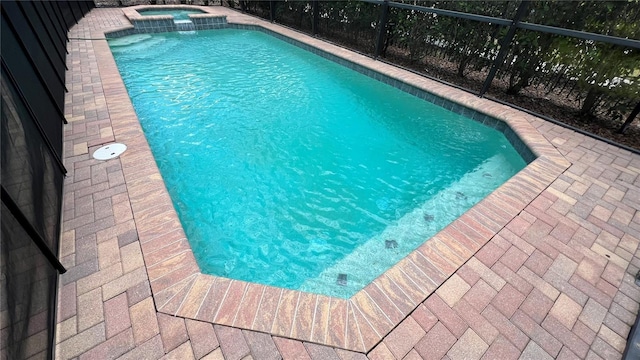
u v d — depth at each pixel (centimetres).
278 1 1043
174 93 607
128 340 181
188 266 226
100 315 192
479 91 588
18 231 169
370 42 793
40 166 243
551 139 438
